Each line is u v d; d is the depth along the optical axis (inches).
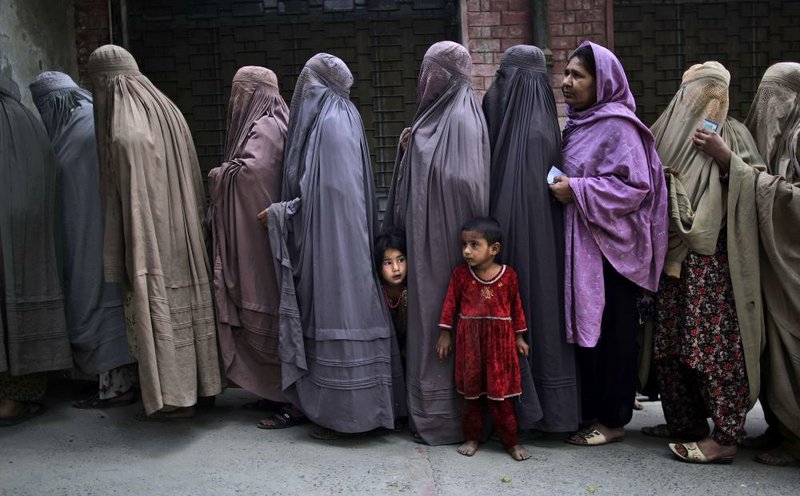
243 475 111.7
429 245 121.7
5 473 113.0
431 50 127.4
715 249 115.3
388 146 224.2
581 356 125.6
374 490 106.1
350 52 222.2
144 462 117.1
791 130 118.3
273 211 126.8
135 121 125.6
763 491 105.8
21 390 137.1
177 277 126.5
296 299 126.0
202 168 223.6
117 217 127.0
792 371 115.3
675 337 119.4
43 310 135.0
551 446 123.9
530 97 124.9
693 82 122.2
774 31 223.8
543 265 120.4
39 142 137.3
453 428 122.8
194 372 126.7
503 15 217.0
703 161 118.7
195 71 221.6
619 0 221.5
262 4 220.8
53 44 199.5
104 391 143.6
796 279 113.0
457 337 118.9
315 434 126.5
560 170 124.2
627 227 117.3
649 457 119.0
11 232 131.3
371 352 122.4
